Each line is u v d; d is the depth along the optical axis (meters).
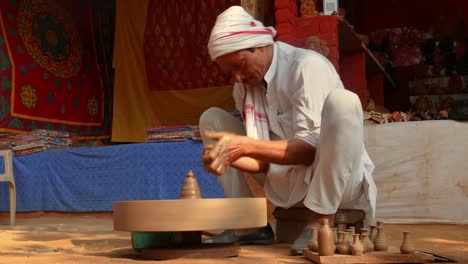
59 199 6.22
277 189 3.03
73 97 8.60
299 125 2.76
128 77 8.04
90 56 8.98
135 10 8.02
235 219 2.36
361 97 7.91
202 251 2.46
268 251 2.75
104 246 3.32
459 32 10.56
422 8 10.80
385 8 11.05
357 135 2.58
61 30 8.54
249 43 2.79
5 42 7.64
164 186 5.70
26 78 7.87
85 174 6.09
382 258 2.22
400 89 10.81
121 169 5.91
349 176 2.62
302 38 6.03
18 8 7.91
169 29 7.79
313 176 2.68
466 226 4.68
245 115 3.06
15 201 6.12
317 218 2.68
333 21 5.96
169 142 5.72
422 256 2.25
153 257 2.50
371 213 2.84
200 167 5.58
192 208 2.28
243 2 6.04
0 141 6.57
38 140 6.42
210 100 7.54
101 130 9.02
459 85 10.45
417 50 10.77
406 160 4.96
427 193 4.89
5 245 3.36
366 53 8.16
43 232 4.39
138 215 2.34
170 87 7.79
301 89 2.79
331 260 2.19
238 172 3.29
